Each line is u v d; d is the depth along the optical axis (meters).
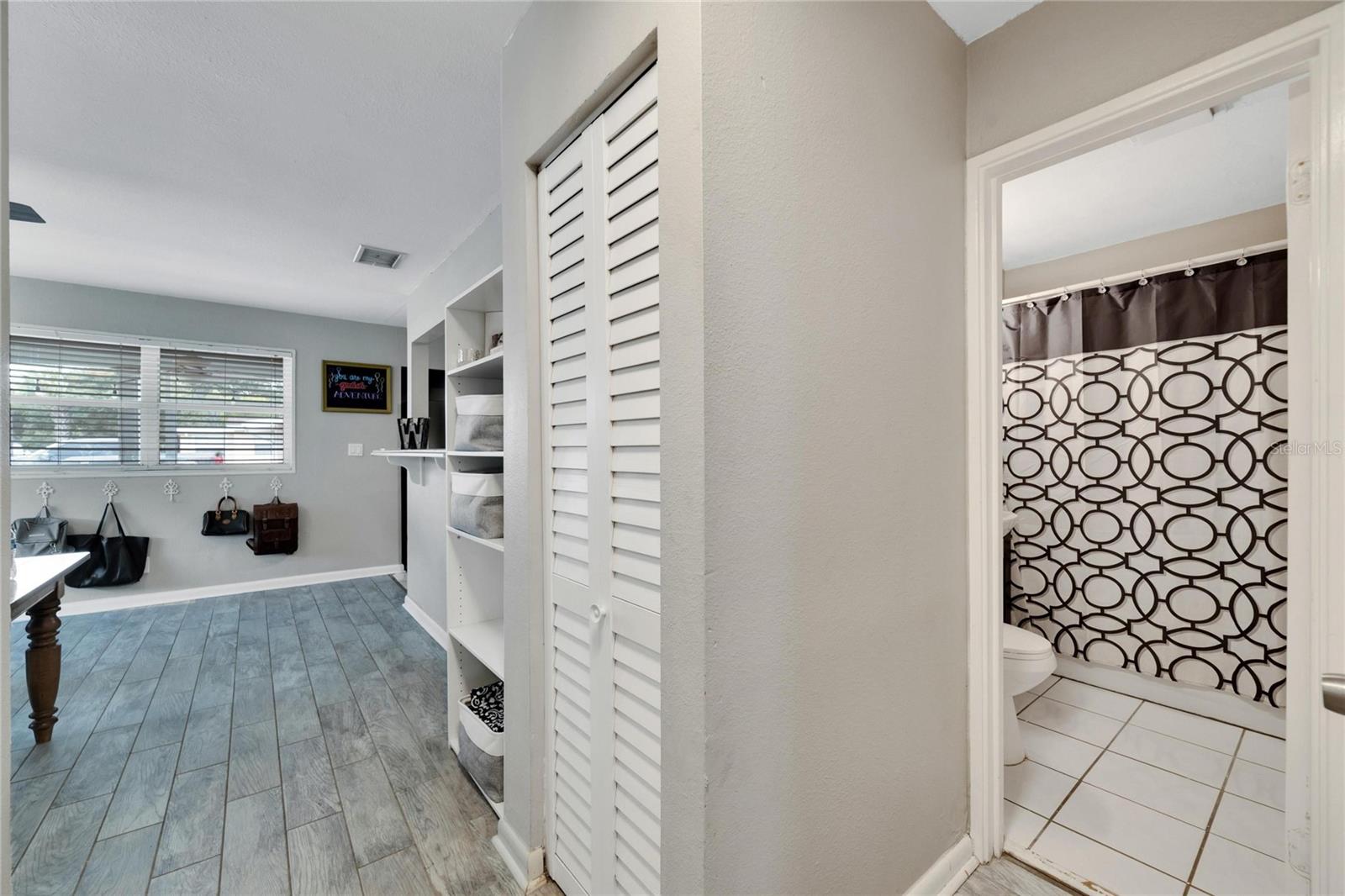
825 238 1.07
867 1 1.17
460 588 2.23
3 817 0.73
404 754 2.12
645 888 1.11
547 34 1.31
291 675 2.85
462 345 2.53
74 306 3.76
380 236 2.84
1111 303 2.54
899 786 1.28
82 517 3.83
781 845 1.02
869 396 1.18
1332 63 0.99
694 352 0.88
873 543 1.20
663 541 0.96
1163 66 1.17
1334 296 1.01
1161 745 2.14
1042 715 2.39
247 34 1.46
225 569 4.34
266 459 4.51
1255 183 2.12
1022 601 2.82
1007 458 2.87
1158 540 2.42
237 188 2.32
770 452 0.98
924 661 1.35
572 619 1.37
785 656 1.02
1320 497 1.03
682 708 0.92
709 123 0.88
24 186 2.29
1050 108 1.33
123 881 1.50
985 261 1.46
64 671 2.88
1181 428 2.36
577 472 1.32
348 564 4.85
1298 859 1.09
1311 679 1.05
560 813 1.42
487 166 2.15
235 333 4.31
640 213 1.07
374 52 1.55
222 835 1.68
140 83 1.66
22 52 1.51
